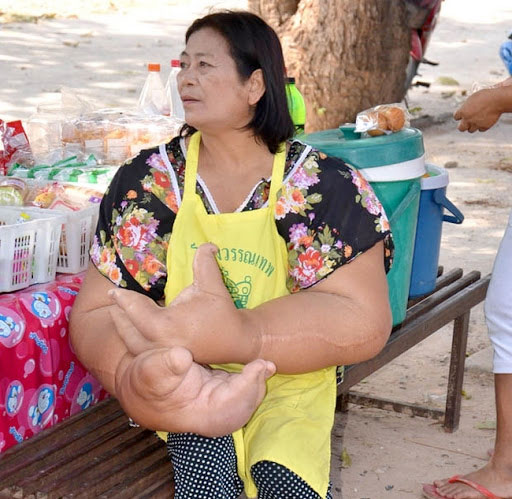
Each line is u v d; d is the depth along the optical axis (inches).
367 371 119.1
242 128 97.8
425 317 133.3
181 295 87.2
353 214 97.5
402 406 155.3
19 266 102.9
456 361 147.8
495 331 124.1
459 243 243.3
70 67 436.8
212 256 89.2
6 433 96.0
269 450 90.8
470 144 340.5
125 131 142.6
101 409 104.7
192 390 83.5
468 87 426.6
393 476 137.0
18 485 90.0
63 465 93.9
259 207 98.8
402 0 235.9
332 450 143.9
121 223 99.0
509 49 137.8
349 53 233.3
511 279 121.0
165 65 446.9
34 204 117.0
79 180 124.4
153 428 86.4
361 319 94.7
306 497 90.4
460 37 548.4
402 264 124.7
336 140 124.2
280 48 97.8
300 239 97.3
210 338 85.9
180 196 99.3
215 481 91.8
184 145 101.9
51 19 564.7
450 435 150.0
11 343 95.3
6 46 478.6
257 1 240.5
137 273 98.3
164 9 615.5
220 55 95.1
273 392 97.8
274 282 98.5
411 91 415.2
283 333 91.0
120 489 91.8
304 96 238.2
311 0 233.8
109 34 525.0
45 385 101.3
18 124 139.4
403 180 121.5
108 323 95.0
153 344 85.4
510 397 125.3
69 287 107.1
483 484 128.3
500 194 285.9
